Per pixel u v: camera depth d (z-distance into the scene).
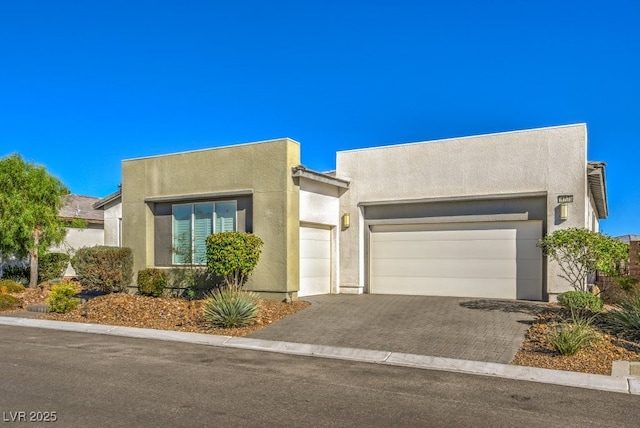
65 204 22.45
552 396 7.31
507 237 15.61
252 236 14.88
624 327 10.48
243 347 10.53
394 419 6.23
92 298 16.06
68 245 24.42
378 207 17.47
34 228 19.78
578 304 12.17
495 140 15.62
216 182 16.47
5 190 19.33
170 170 17.42
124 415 6.21
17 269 21.52
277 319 12.84
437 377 8.30
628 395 7.44
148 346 10.55
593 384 7.91
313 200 16.70
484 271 15.88
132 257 17.06
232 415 6.27
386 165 17.25
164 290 16.58
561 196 14.56
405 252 17.06
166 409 6.46
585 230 12.52
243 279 15.55
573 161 14.57
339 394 7.25
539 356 9.35
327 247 17.69
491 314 12.83
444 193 16.28
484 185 15.72
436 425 6.05
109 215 22.05
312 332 11.52
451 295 16.30
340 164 18.03
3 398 6.84
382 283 17.36
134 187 18.09
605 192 18.47
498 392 7.48
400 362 9.27
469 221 16.00
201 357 9.55
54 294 14.86
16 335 11.84
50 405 6.56
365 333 11.32
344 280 17.67
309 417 6.25
